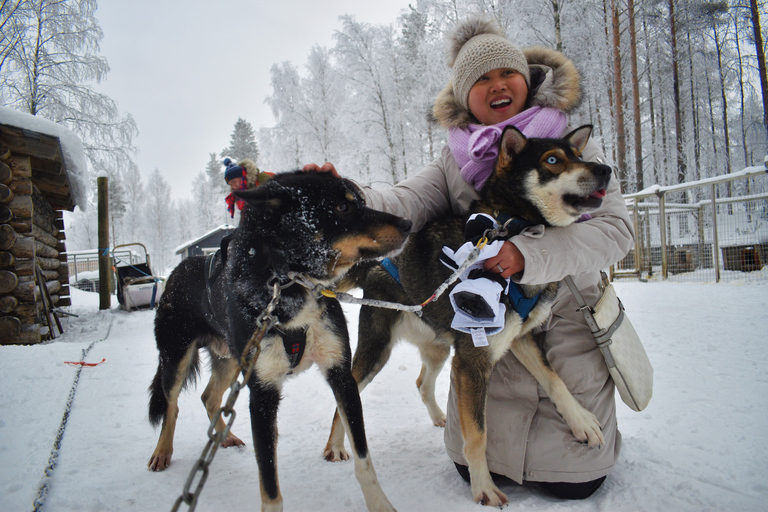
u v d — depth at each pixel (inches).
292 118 751.1
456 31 101.0
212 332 99.8
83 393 131.0
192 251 965.8
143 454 97.8
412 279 90.4
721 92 942.4
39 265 259.6
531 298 76.5
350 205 73.5
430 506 72.1
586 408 76.5
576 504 70.7
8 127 205.6
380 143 695.1
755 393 112.2
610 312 77.8
